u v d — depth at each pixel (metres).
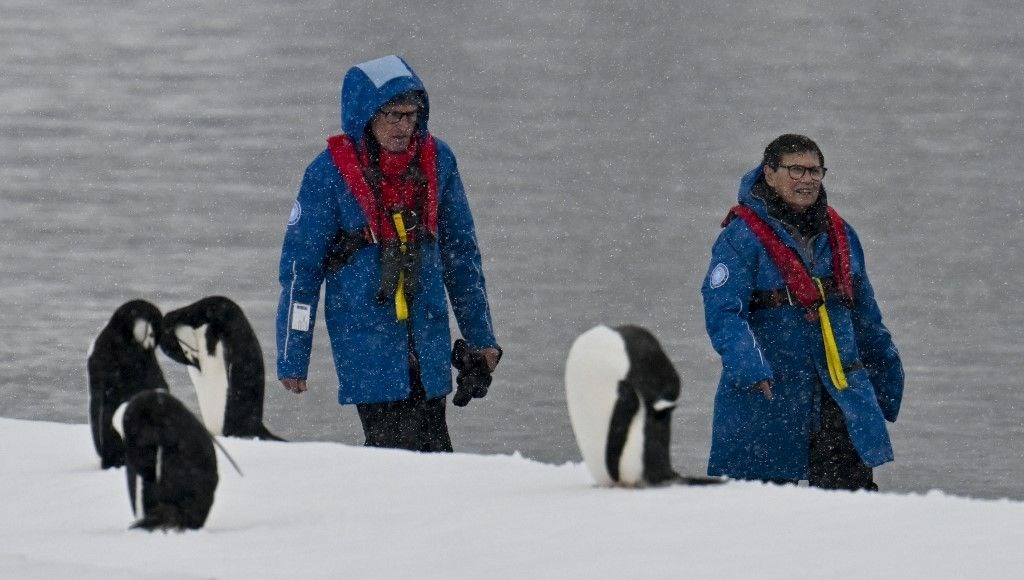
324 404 55.22
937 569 19.48
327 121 142.75
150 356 28.22
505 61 199.38
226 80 173.88
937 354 65.88
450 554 20.77
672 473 24.28
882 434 31.66
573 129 142.62
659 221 97.06
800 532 21.16
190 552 21.20
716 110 159.50
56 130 139.88
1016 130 147.12
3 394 56.78
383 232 33.03
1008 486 47.34
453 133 138.75
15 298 73.81
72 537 22.52
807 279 31.47
